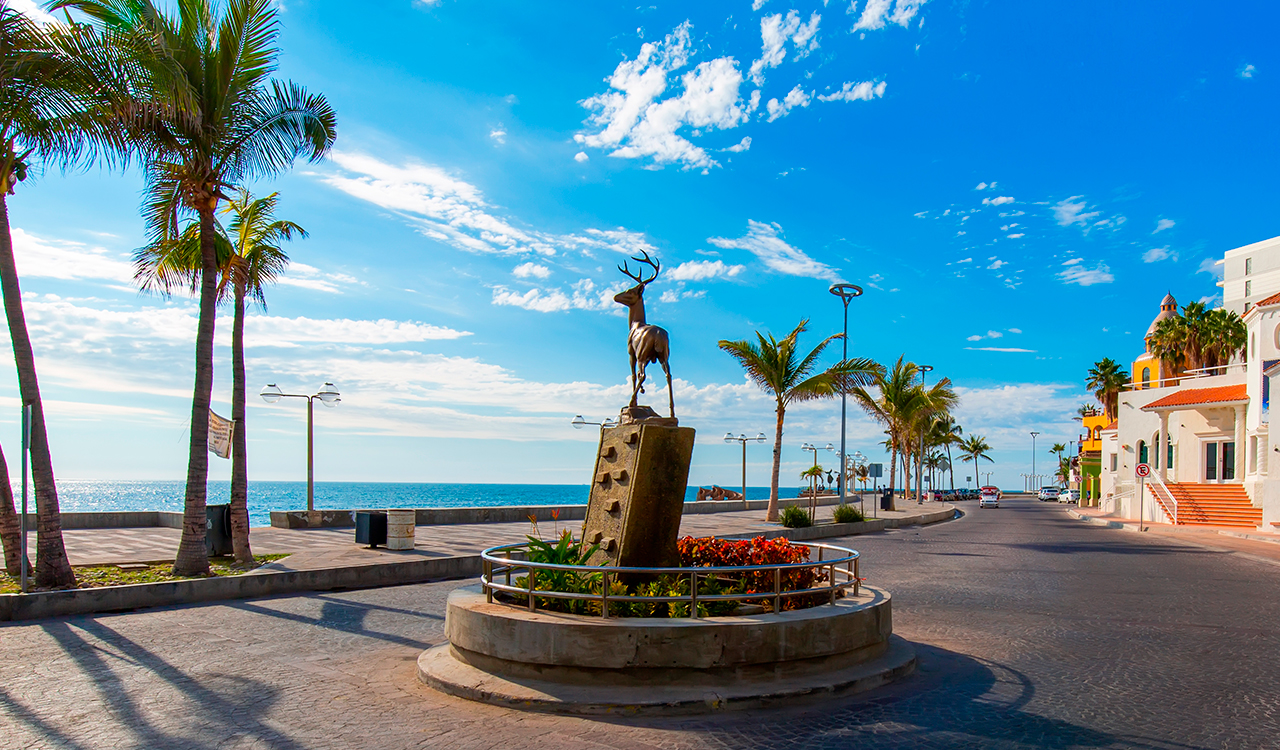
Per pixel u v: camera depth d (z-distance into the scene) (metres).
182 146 12.22
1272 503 27.41
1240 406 33.28
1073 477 83.88
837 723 5.73
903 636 8.95
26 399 10.74
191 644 8.35
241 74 12.48
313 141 13.05
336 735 5.42
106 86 10.67
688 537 9.50
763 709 6.05
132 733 5.45
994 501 63.25
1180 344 43.94
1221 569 16.08
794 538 23.73
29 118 10.46
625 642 6.27
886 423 45.28
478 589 8.02
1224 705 6.23
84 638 8.62
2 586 10.88
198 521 12.41
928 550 20.36
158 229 13.84
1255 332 31.95
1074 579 14.22
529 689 6.18
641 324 8.92
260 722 5.69
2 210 10.74
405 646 8.30
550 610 7.12
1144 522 33.00
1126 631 9.27
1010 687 6.75
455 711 5.95
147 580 11.69
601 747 5.20
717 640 6.32
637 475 7.85
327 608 10.78
